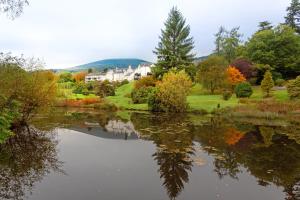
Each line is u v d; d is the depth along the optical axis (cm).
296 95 4084
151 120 3198
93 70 17088
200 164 1387
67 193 998
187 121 3072
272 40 6172
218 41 8925
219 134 2236
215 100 4559
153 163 1402
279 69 6197
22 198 955
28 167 1315
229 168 1324
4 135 1330
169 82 4138
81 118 3412
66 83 8319
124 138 2077
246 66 5562
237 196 995
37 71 2339
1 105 1422
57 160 1444
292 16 8381
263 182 1138
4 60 1991
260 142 1922
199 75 5341
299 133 2300
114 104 5072
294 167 1338
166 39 6681
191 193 1015
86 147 1762
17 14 1255
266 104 3800
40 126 2602
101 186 1071
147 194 998
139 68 13038
